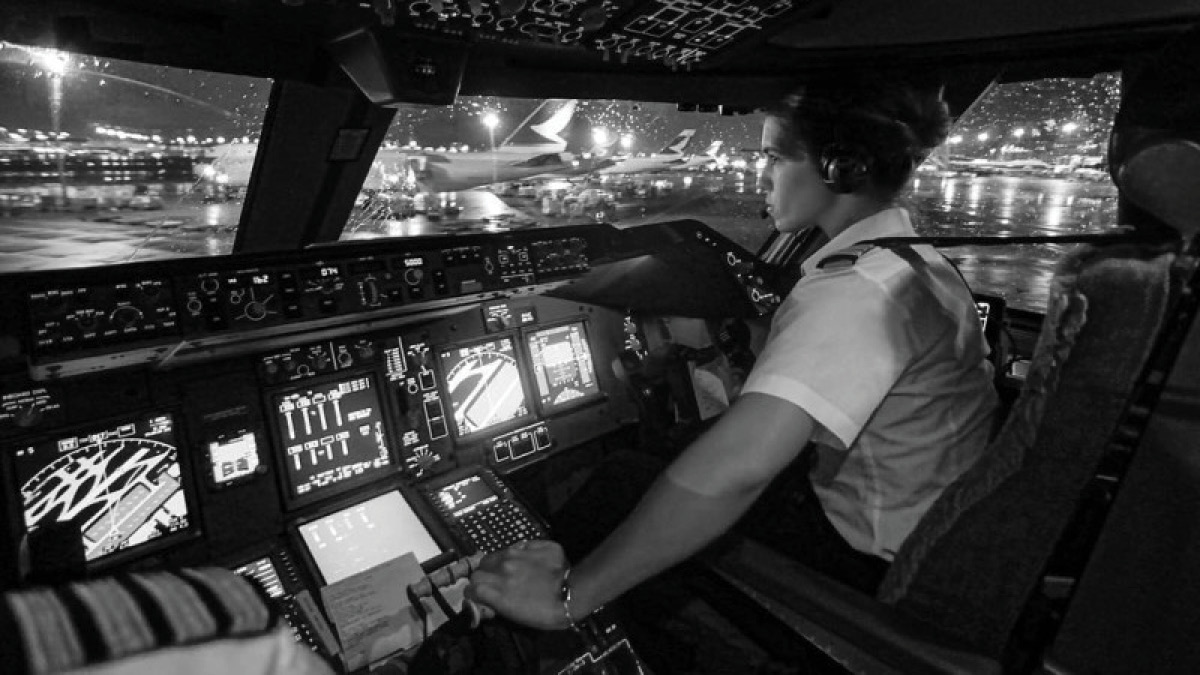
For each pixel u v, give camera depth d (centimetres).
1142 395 68
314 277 179
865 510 122
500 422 229
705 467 97
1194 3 145
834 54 199
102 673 27
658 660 149
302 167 196
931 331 108
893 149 115
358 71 147
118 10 125
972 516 86
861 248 111
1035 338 246
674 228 261
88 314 148
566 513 188
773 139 124
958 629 88
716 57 167
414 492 199
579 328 254
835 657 96
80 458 159
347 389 199
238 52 148
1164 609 64
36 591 30
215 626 32
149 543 164
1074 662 72
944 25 173
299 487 186
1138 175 67
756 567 110
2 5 118
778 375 98
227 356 180
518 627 134
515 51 167
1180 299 67
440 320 222
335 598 157
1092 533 71
